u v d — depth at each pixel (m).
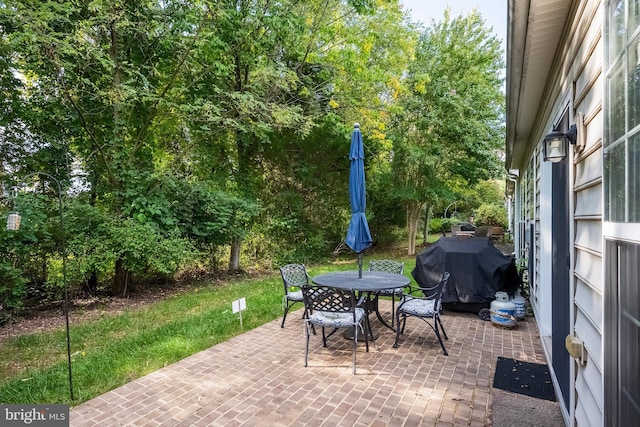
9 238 4.80
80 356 3.61
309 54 8.44
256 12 7.34
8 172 5.65
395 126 10.48
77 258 5.50
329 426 2.31
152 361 3.37
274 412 2.48
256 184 9.70
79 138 6.30
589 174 1.86
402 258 11.28
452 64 10.23
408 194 10.59
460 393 2.74
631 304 1.25
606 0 1.52
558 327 2.67
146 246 5.84
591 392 1.79
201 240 7.47
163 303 5.91
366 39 8.47
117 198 6.23
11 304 4.89
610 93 1.49
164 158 7.73
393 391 2.77
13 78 5.41
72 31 5.36
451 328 4.31
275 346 3.75
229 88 7.85
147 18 6.11
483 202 19.02
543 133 3.92
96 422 2.38
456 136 10.33
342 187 11.20
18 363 3.53
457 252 4.87
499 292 4.53
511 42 2.42
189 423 2.36
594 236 1.76
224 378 3.01
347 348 3.68
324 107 9.19
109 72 5.97
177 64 6.71
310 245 10.36
